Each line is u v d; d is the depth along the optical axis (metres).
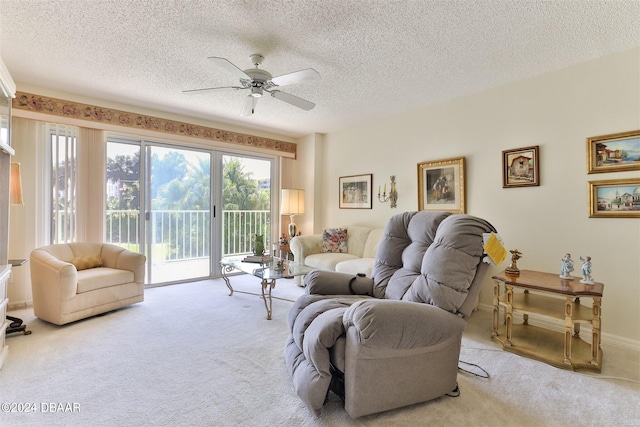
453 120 3.49
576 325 2.47
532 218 2.88
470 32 2.16
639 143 2.32
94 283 2.84
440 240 1.78
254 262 3.40
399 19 2.01
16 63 2.67
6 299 2.13
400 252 2.19
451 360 1.69
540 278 2.38
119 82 3.07
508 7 1.88
